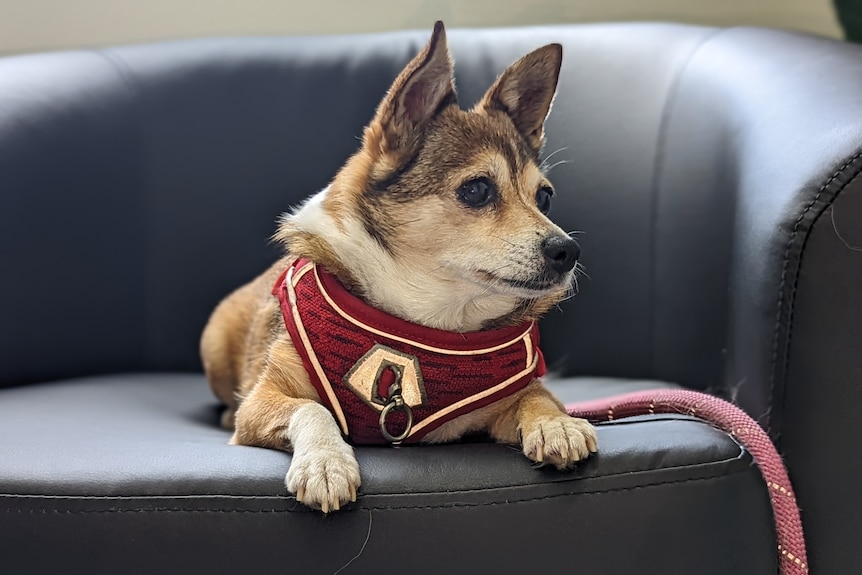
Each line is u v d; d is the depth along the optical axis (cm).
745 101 195
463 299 155
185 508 121
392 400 142
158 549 120
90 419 169
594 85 239
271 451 139
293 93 250
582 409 161
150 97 245
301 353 147
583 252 231
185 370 250
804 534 135
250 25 300
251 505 121
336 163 246
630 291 226
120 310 235
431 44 153
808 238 134
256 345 180
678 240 215
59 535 121
